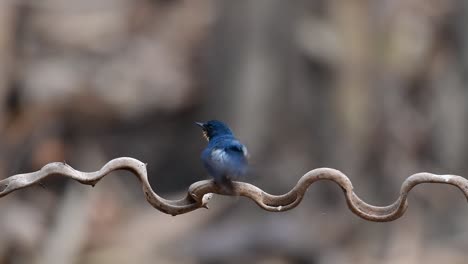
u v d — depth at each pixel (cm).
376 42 1555
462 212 1502
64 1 1772
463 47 1678
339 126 1534
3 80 1465
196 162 1619
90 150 1603
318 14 1542
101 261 1245
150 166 1628
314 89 1538
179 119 1664
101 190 1362
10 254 1215
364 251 1380
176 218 1329
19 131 1519
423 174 435
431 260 1384
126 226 1323
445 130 1666
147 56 1739
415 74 1642
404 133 1608
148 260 1257
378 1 1562
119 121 1655
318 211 1419
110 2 1833
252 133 1522
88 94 1631
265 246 1262
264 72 1526
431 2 1672
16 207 1260
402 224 1429
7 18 1467
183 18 1795
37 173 435
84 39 1736
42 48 1669
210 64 1591
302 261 1277
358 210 439
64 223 1239
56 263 1212
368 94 1546
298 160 1521
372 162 1552
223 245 1263
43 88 1591
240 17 1539
